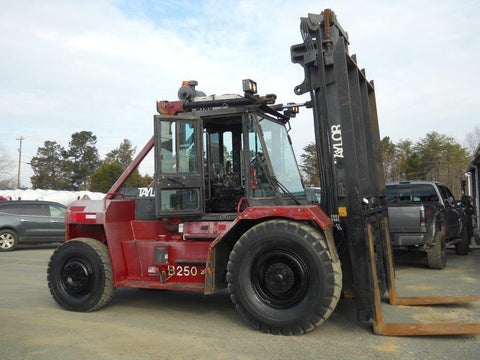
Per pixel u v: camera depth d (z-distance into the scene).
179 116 5.89
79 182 63.03
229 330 5.28
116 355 4.45
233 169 6.15
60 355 4.46
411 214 9.23
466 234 12.12
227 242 5.74
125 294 7.46
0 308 6.50
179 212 5.80
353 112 5.76
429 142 59.03
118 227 6.41
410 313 5.89
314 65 5.41
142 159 6.76
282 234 4.97
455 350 4.46
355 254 5.00
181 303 6.79
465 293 7.12
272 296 5.12
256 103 5.71
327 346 4.62
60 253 6.39
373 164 6.37
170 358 4.35
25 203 14.89
